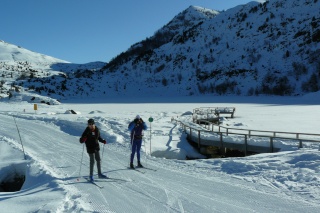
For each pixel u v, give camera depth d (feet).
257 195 24.64
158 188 27.17
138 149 36.22
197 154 66.80
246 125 104.68
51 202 22.38
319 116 129.08
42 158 41.55
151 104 260.01
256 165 33.50
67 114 124.88
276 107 194.59
